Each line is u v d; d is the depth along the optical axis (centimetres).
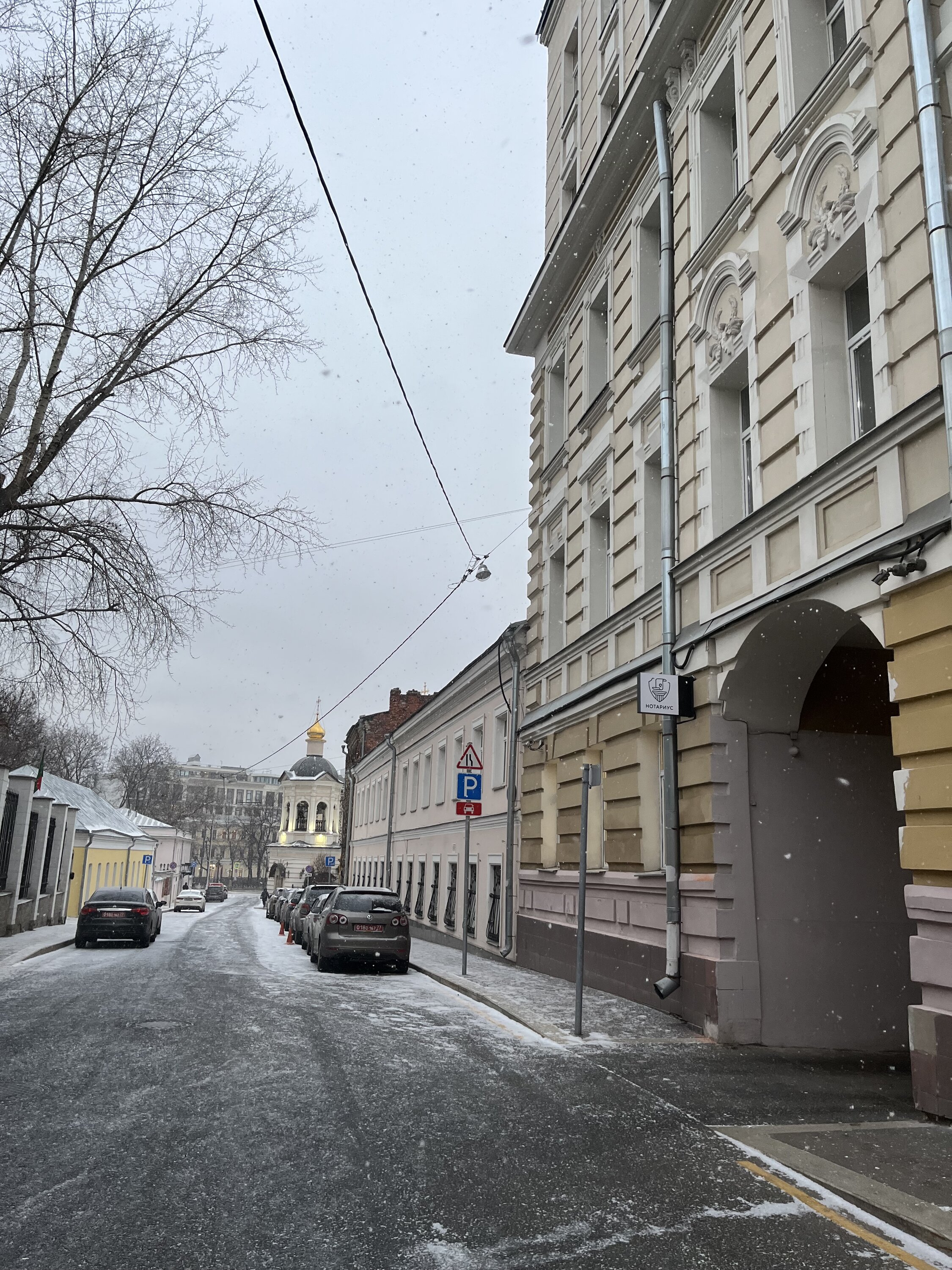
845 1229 444
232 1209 448
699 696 1059
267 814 11006
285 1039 880
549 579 1798
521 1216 450
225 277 1305
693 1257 408
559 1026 997
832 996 994
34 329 1238
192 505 1291
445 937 2414
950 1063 627
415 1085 706
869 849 1042
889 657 1092
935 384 702
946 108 717
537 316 1919
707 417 1108
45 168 1198
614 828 1306
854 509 798
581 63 1809
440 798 2691
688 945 1048
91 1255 395
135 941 2055
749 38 1070
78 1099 645
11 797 2261
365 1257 400
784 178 969
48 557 1225
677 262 1234
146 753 8050
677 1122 627
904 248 748
